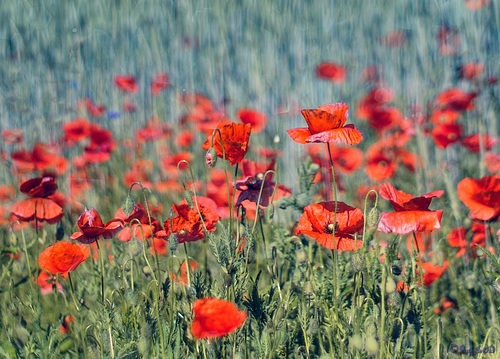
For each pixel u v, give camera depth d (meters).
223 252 3.14
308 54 5.16
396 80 5.14
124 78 5.64
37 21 5.46
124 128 5.80
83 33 5.68
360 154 4.27
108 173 4.80
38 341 3.20
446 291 3.35
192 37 5.66
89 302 3.35
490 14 4.01
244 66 5.35
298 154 3.71
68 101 5.48
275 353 3.14
